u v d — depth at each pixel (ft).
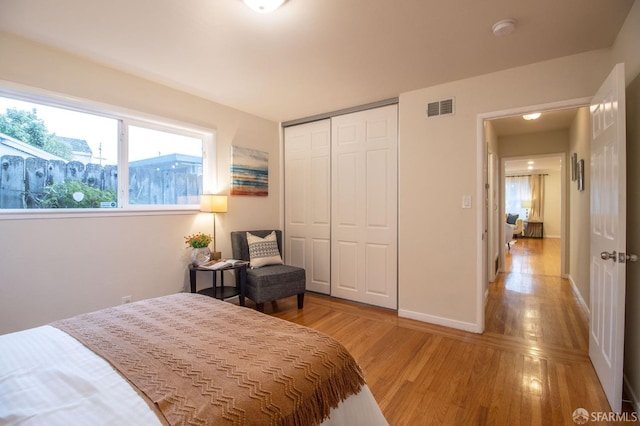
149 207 9.63
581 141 12.14
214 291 9.66
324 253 13.10
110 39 7.01
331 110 12.39
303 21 6.29
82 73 7.93
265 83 9.57
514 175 36.45
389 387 6.46
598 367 6.68
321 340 4.25
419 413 5.65
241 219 12.38
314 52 7.62
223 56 7.82
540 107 8.20
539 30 6.66
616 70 5.49
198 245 10.00
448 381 6.66
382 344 8.48
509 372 6.99
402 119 10.42
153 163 9.82
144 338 4.19
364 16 6.13
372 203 11.66
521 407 5.77
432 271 9.96
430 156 9.91
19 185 7.33
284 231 14.29
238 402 2.91
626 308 6.30
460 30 6.64
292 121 13.76
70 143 8.11
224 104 11.57
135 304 5.66
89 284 8.13
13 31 6.68
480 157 9.12
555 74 8.01
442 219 9.75
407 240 10.41
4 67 6.77
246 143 12.56
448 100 9.55
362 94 10.57
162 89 9.66
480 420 5.44
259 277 10.45
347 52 7.63
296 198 13.88
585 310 11.09
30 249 7.20
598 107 6.82
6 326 6.88
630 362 6.04
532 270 18.11
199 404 2.85
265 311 11.25
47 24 6.41
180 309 5.40
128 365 3.50
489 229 14.99
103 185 8.70
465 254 9.39
